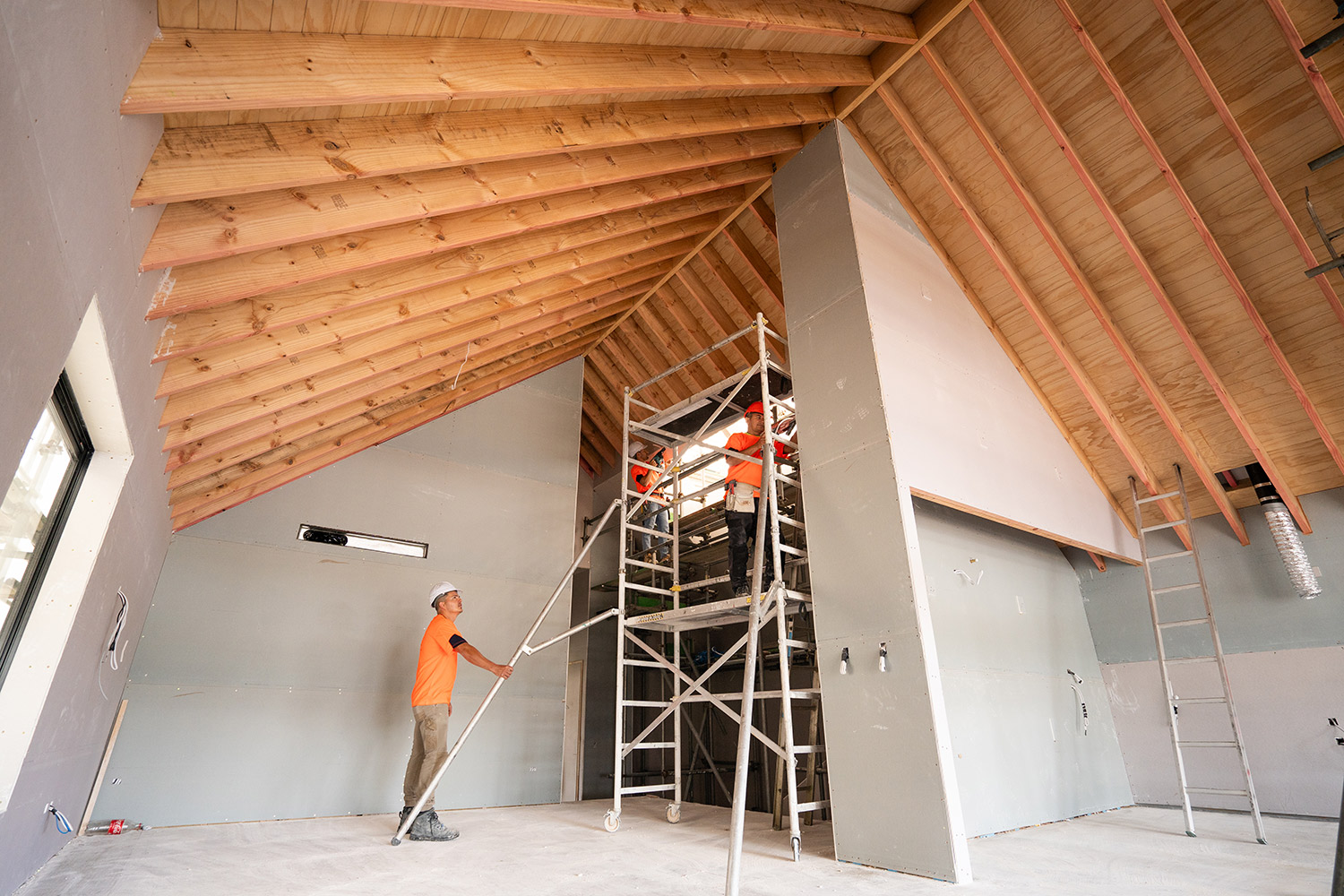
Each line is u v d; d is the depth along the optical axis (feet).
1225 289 13.99
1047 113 13.00
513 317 16.22
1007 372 16.40
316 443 15.94
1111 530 17.67
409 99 8.20
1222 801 16.39
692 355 21.47
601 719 26.55
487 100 10.07
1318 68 11.41
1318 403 14.70
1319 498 16.20
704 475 27.43
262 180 7.69
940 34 13.42
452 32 8.77
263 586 15.80
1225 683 13.79
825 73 13.51
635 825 14.21
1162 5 11.35
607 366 24.27
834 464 12.53
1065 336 16.02
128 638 12.60
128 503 9.31
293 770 15.07
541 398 22.00
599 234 14.92
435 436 19.39
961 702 14.39
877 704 10.77
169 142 7.12
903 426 12.24
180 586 14.87
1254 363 14.65
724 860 10.61
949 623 14.96
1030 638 16.98
